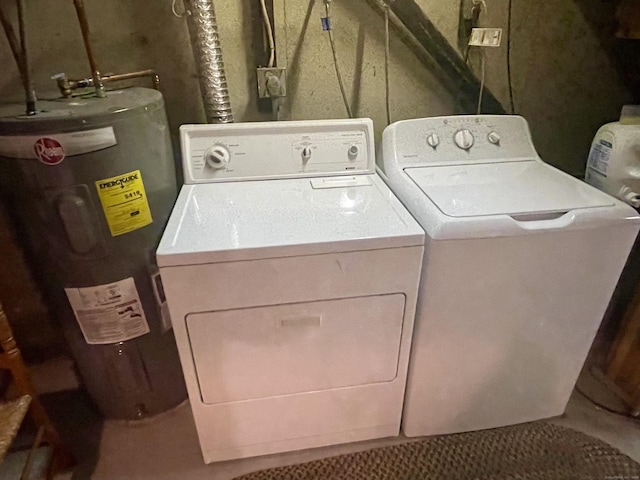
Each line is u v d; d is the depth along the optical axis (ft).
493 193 4.57
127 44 5.15
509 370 4.89
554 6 5.74
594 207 4.25
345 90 5.85
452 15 5.63
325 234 3.86
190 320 3.91
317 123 5.04
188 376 4.24
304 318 4.07
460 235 3.92
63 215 4.04
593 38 5.99
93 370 5.07
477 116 5.53
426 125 5.38
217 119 5.16
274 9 5.22
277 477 4.83
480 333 4.54
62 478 4.82
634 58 6.15
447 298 4.25
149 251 4.59
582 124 6.54
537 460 4.99
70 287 4.46
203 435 4.70
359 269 3.92
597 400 5.76
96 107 3.99
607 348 6.37
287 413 4.70
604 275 4.42
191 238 3.81
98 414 5.62
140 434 5.36
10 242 5.78
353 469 4.91
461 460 4.99
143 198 4.33
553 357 4.91
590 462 4.96
